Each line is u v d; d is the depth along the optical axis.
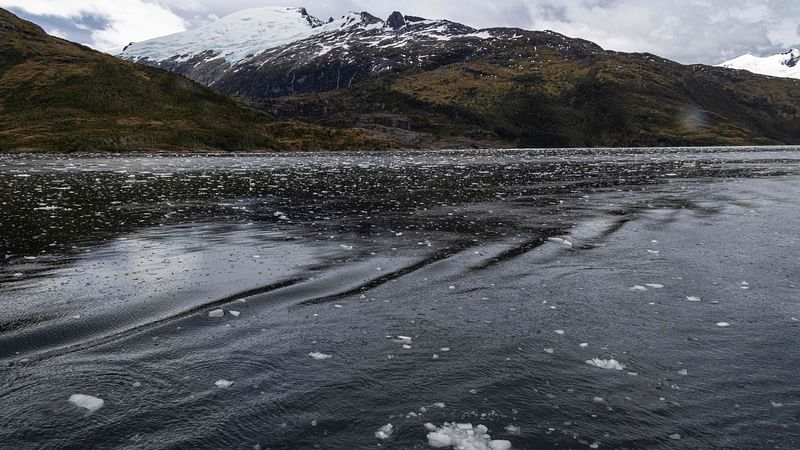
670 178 37.62
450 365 7.20
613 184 33.03
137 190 28.20
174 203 23.25
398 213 20.66
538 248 14.31
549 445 5.39
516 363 7.27
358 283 10.97
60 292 10.13
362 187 30.67
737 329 8.50
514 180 35.97
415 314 9.16
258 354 7.46
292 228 17.34
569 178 37.84
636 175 40.78
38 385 6.48
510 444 5.39
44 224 17.56
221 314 8.94
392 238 15.70
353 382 6.68
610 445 5.38
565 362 7.31
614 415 5.95
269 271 11.87
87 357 7.28
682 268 12.18
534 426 5.73
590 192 28.39
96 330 8.27
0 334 8.02
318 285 10.80
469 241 15.27
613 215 20.14
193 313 9.05
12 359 7.19
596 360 7.34
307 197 25.78
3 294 9.96
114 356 7.33
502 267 12.31
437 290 10.52
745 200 24.52
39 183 31.34
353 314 9.12
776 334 8.28
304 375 6.86
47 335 8.02
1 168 44.16
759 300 9.91
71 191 27.34
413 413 5.96
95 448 5.25
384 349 7.69
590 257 13.29
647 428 5.69
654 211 21.19
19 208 21.00
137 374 6.81
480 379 6.80
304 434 5.54
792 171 44.53
